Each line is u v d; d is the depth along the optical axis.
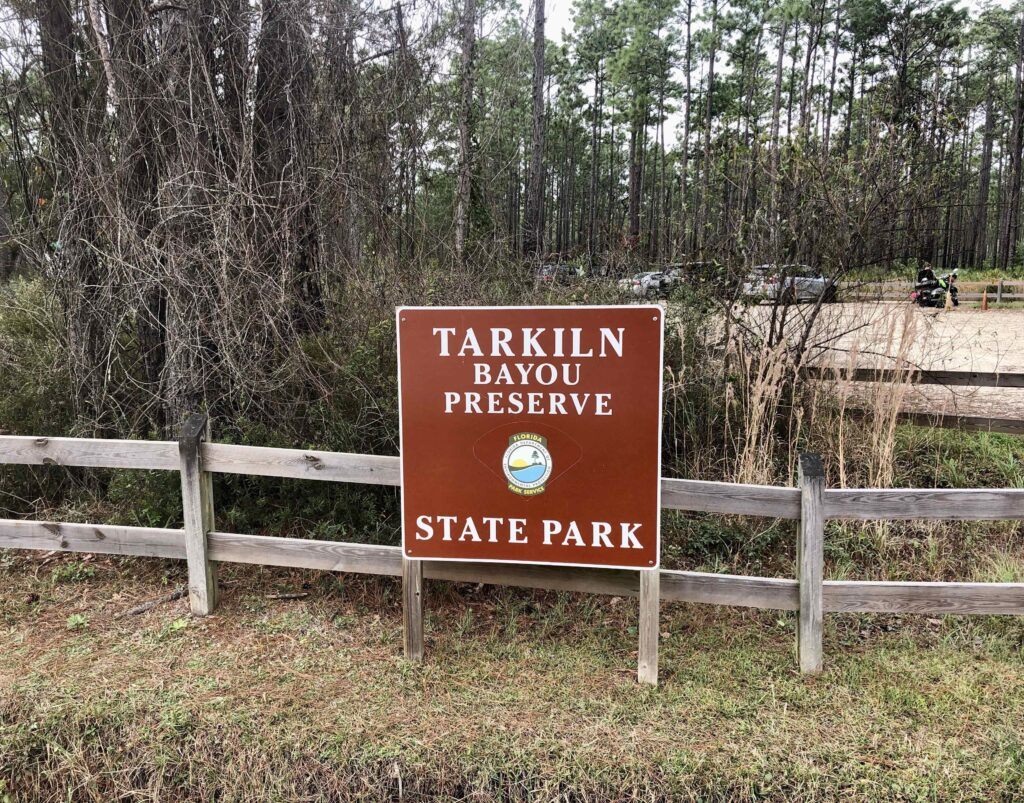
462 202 6.87
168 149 5.19
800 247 5.80
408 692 3.44
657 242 6.59
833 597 3.47
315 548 4.00
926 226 5.90
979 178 40.53
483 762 2.95
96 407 5.60
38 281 6.34
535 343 3.33
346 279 5.77
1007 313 17.59
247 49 5.37
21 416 5.84
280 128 5.48
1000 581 4.32
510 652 3.82
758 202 6.02
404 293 5.75
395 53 6.04
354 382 5.04
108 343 5.58
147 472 4.98
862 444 5.56
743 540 4.97
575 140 48.59
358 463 3.89
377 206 5.87
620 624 4.14
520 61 9.09
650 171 51.78
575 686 3.47
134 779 3.12
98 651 3.82
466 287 5.98
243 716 3.23
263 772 3.03
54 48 5.38
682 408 5.72
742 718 3.18
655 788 2.81
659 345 3.24
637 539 3.35
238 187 4.80
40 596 4.46
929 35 33.56
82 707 3.30
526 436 3.39
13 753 3.19
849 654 3.71
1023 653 3.68
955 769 2.81
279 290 4.98
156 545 4.25
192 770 3.08
